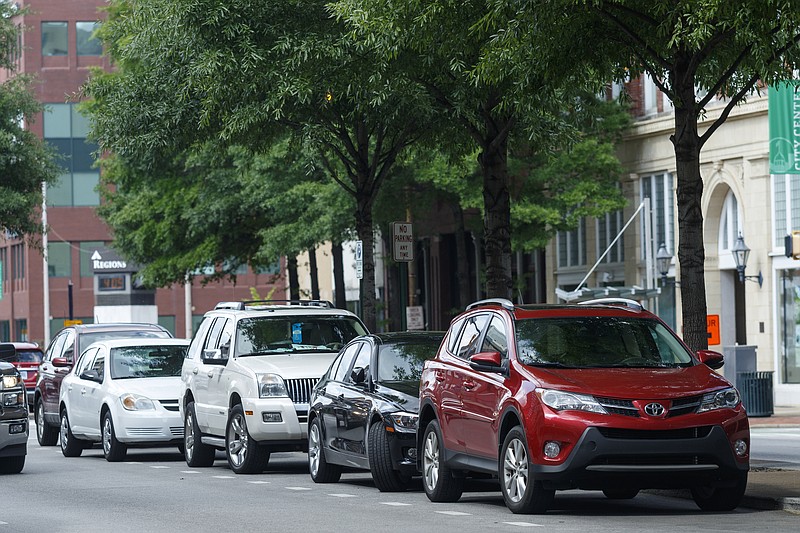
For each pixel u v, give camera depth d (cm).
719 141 10188
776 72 4834
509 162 10144
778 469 4784
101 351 6862
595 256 11600
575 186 10356
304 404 5416
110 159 13162
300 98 6425
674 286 10600
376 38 5706
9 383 5641
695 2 4178
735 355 8606
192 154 11544
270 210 11662
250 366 5531
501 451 3797
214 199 12062
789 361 9656
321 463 5106
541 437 3594
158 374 6712
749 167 9875
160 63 7288
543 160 10262
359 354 5003
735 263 10125
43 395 7969
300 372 5441
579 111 7238
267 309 5916
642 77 10981
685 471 3556
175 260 12650
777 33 4728
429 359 4609
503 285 6238
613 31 4741
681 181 4600
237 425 5581
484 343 4053
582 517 3697
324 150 7419
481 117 6556
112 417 6475
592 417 3544
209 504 4322
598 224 11569
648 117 10900
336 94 6562
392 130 7325
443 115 6731
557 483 3591
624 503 4134
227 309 6044
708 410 3603
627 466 3534
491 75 4778
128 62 11212
